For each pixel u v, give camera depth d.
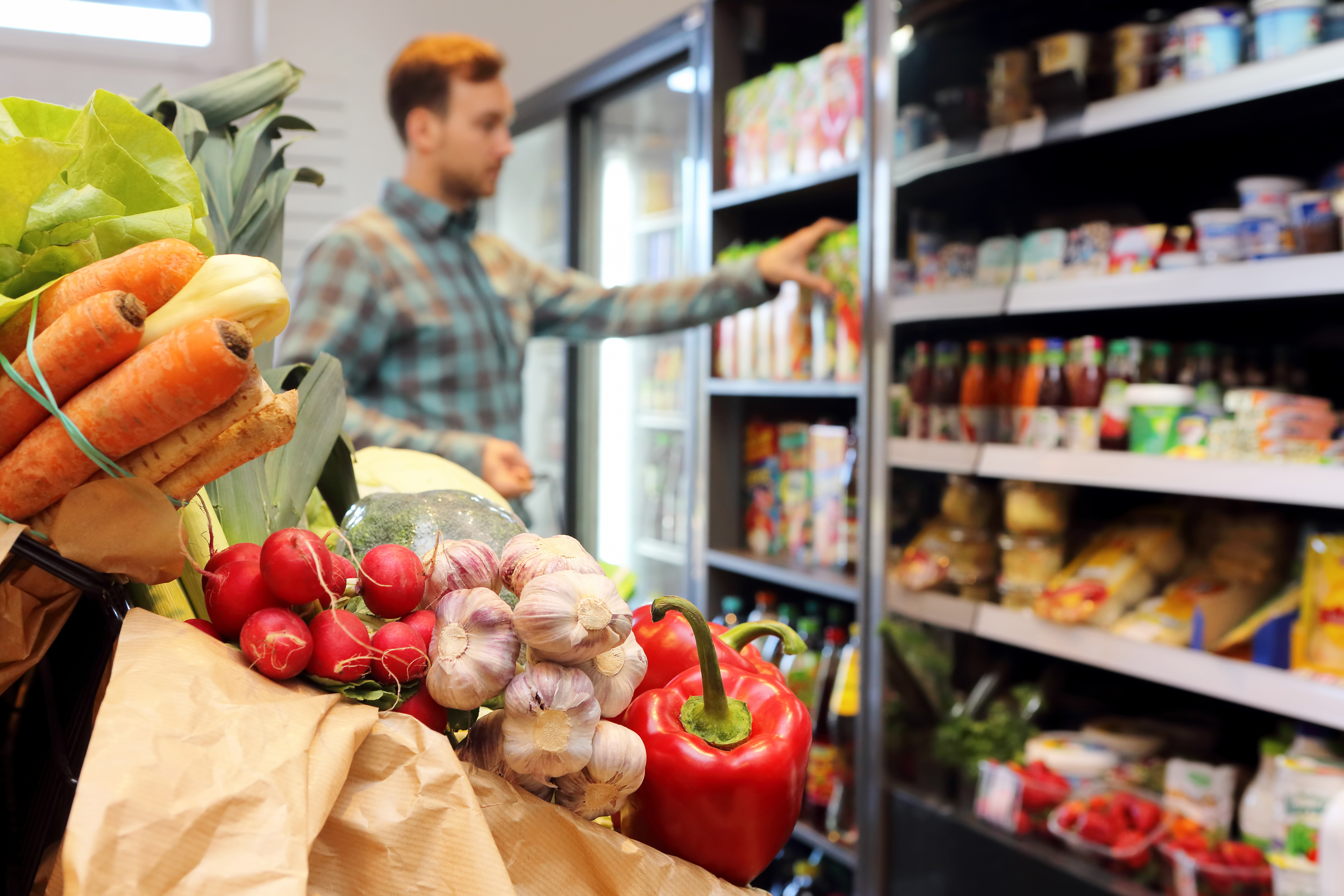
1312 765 1.33
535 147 3.51
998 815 1.68
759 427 2.37
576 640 0.46
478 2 3.66
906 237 1.83
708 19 2.33
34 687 0.61
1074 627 1.59
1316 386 1.55
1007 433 1.71
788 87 2.15
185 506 0.53
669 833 0.53
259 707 0.43
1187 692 1.65
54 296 0.47
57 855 0.49
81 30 3.27
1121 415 1.54
